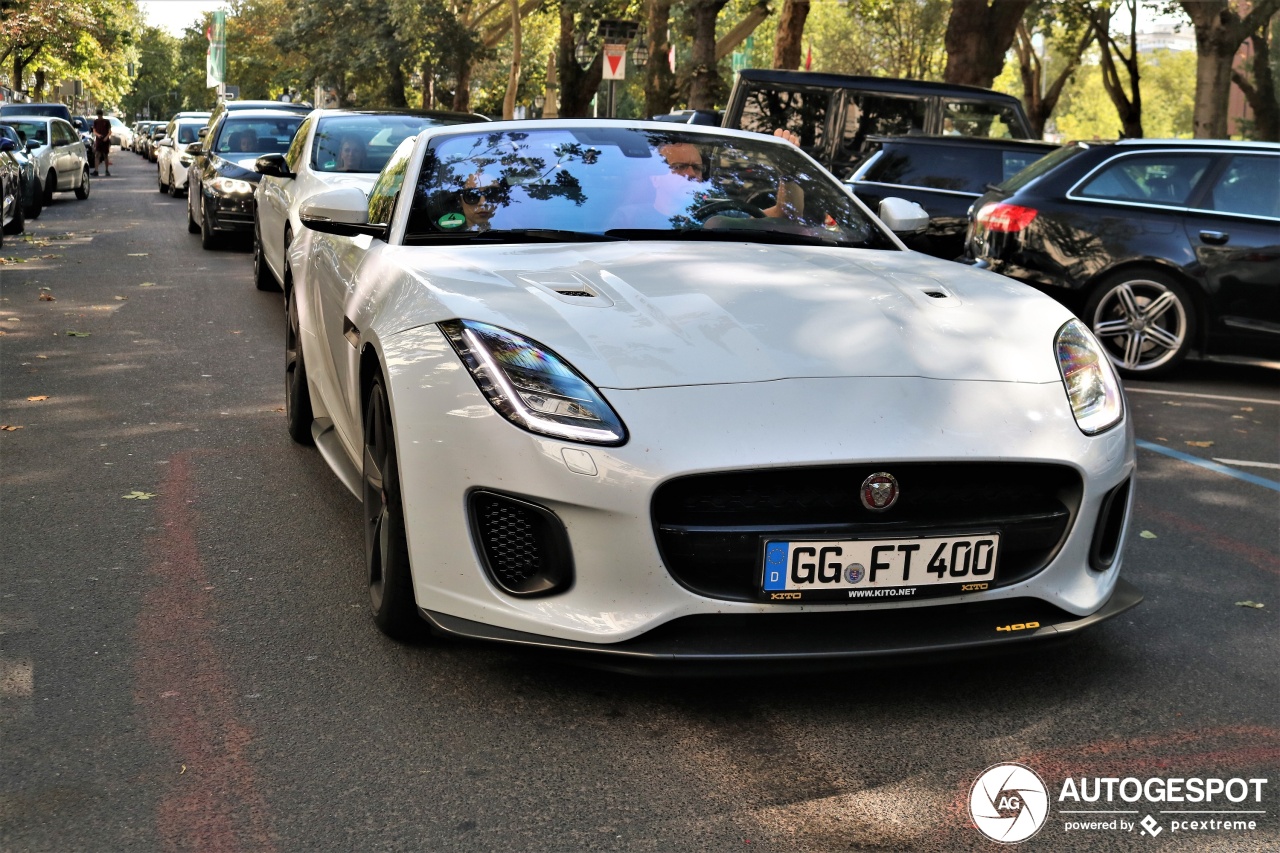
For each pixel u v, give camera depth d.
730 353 3.08
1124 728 3.06
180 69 124.62
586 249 3.88
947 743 2.96
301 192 8.60
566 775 2.76
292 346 5.70
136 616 3.64
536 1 43.56
